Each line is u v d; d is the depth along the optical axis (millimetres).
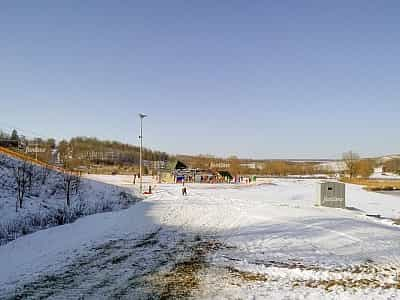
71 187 34969
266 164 162750
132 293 9484
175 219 23297
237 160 165875
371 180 104938
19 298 9008
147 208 28578
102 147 142875
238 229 19953
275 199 44750
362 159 122625
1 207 23781
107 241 16062
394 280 10680
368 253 13961
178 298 9133
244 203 33781
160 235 17922
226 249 14875
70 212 26250
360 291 9695
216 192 52531
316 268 11922
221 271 11641
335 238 16656
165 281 10555
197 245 15672
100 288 9836
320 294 9445
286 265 12320
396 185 83938
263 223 21719
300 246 15289
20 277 10578
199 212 26672
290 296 9305
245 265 12344
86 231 17609
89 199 34156
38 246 14133
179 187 60594
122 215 23656
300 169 161250
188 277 10969
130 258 13172
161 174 88000
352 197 55875
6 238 16391
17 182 29062
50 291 9523
